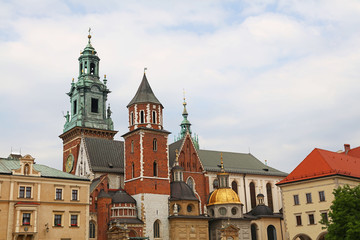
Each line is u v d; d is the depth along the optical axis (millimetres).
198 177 112062
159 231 95562
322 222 69875
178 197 99625
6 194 77125
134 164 100062
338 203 65938
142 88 106188
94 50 138125
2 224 75688
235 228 101750
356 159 102250
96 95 131625
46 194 81312
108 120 130500
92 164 104812
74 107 131125
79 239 83000
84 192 85938
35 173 81125
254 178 127000
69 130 123438
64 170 124188
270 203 128375
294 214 91812
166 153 102375
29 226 77188
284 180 95062
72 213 83438
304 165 95000
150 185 96938
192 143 114375
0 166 81125
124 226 86688
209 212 107500
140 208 94750
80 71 134875
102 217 90688
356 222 61625
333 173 86625
